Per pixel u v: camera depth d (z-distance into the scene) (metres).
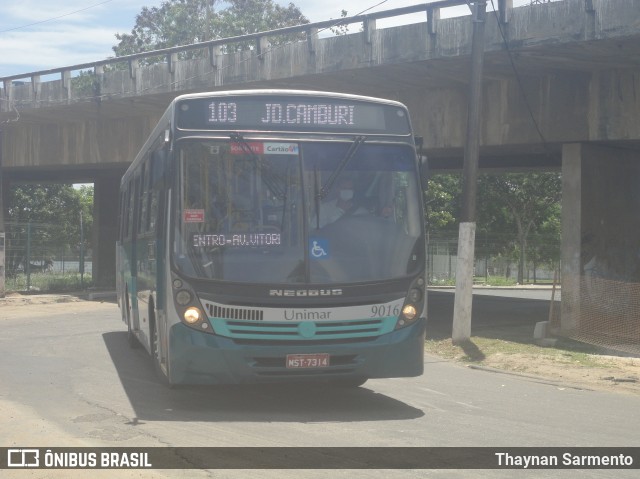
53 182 40.47
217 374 8.77
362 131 9.49
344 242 9.11
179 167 9.05
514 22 16.52
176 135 9.12
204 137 9.12
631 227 20.25
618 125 17.80
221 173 9.08
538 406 10.00
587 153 18.86
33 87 27.03
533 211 51.97
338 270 9.02
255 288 8.81
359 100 9.53
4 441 7.62
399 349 9.11
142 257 12.06
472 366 13.95
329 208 9.16
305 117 9.38
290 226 9.04
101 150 28.86
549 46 16.08
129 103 25.56
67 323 20.48
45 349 15.15
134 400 9.91
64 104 26.22
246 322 8.79
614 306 16.00
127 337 16.61
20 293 31.02
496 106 19.61
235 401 9.91
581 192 18.59
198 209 8.97
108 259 36.53
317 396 10.36
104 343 16.12
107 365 13.01
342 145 9.37
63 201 58.44
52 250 33.97
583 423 8.88
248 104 9.30
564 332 16.34
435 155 23.47
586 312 16.23
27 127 30.58
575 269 18.58
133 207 13.83
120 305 17.33
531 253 51.62
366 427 8.41
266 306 8.81
